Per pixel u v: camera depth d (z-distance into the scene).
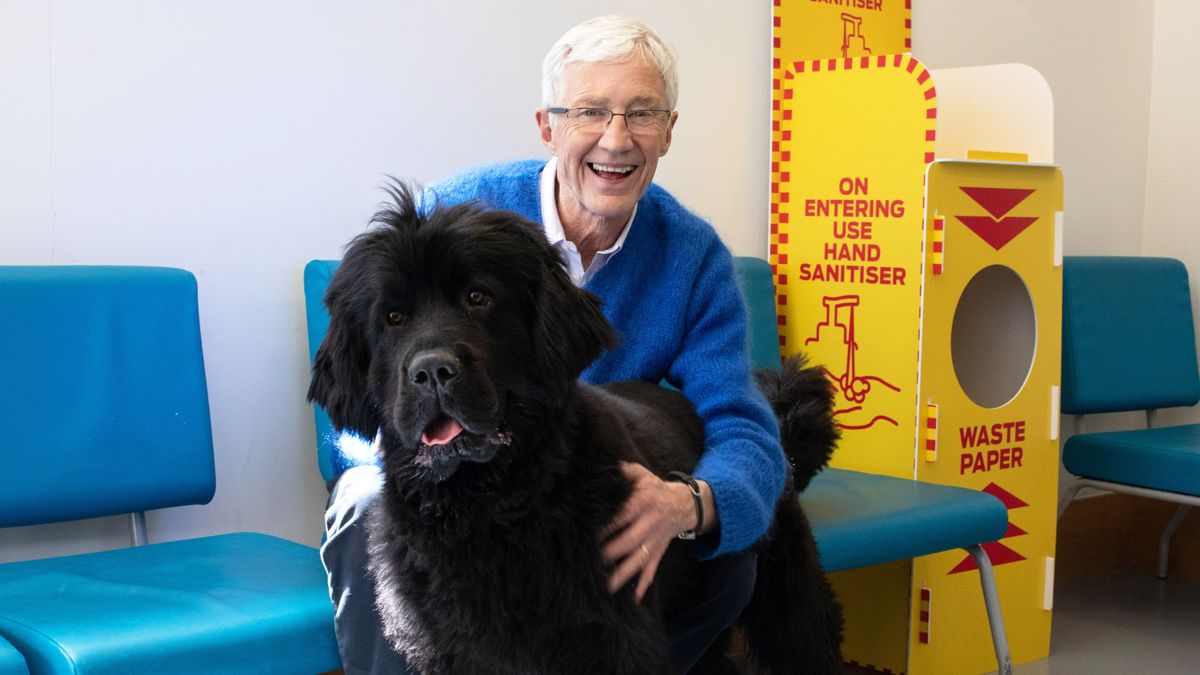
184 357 2.59
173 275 2.60
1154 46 4.96
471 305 1.59
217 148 2.82
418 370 1.49
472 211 1.67
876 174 3.46
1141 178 4.95
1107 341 4.29
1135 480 3.91
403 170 3.13
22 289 2.41
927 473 3.39
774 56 3.72
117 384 2.50
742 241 3.88
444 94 3.19
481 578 1.61
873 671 3.49
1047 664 3.62
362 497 1.91
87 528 2.72
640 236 2.23
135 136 2.71
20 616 1.91
